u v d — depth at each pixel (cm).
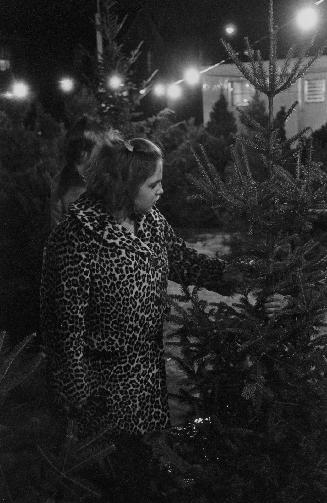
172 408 395
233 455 246
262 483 240
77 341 242
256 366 237
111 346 250
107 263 242
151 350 259
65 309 239
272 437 242
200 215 1184
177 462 229
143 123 1071
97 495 189
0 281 421
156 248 259
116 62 1045
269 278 246
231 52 254
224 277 253
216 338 256
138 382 255
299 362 241
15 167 545
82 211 244
